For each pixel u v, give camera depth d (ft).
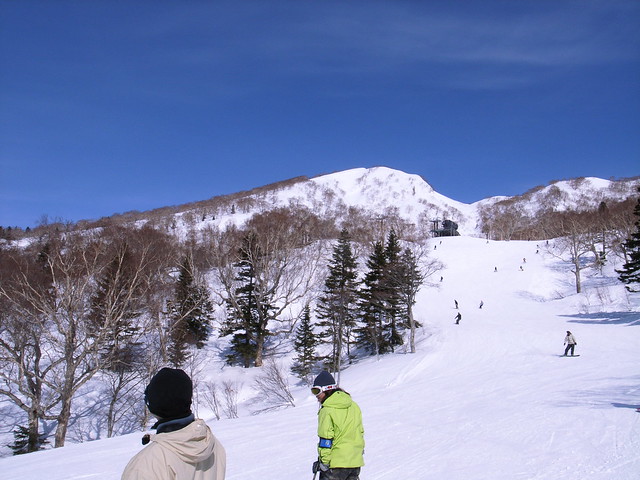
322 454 17.25
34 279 89.25
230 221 573.74
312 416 58.08
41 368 113.19
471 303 218.59
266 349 173.17
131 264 114.11
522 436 37.78
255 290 162.40
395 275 151.43
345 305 154.92
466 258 312.50
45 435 102.12
